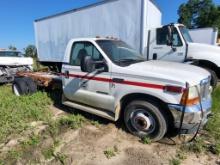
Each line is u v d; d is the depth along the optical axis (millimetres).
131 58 4625
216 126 4277
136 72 3799
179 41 7098
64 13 9617
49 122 4641
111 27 8164
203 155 3471
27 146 3762
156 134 3799
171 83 3436
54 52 10586
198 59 6820
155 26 8016
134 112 4020
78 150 3662
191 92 3363
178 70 3795
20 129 4336
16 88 6918
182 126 3473
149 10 7555
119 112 4227
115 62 4191
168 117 3684
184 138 3938
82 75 4668
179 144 3768
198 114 3406
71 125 4457
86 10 8773
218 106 5270
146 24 7453
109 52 4383
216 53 6621
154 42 7559
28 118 4961
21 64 10375
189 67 4090
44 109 5461
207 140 3889
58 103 6078
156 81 3580
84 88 4684
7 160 3418
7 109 5293
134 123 4043
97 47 4434
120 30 7945
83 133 4215
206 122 4062
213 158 3393
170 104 3459
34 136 4047
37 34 11289
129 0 7523
